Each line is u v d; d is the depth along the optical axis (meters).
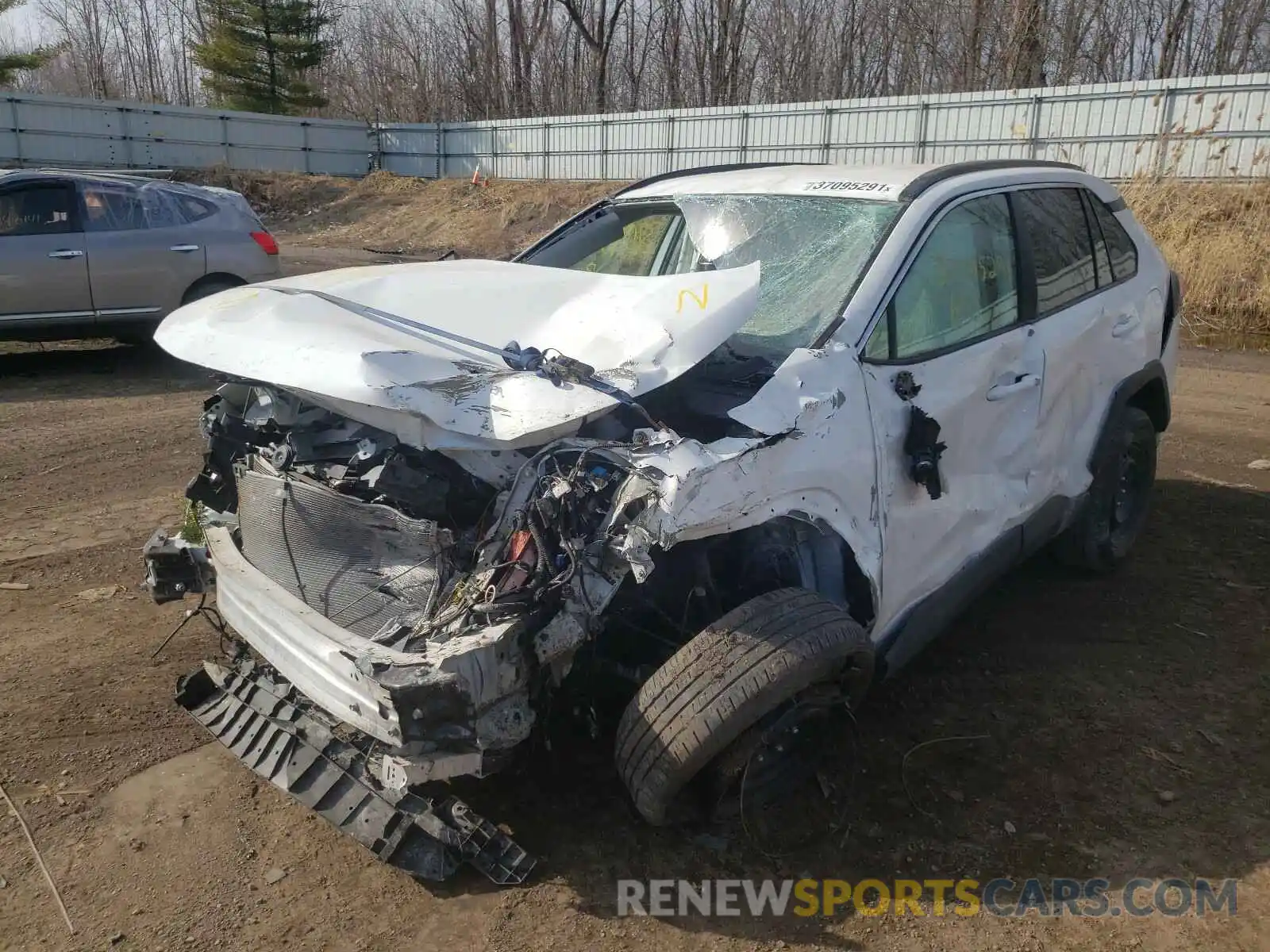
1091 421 4.39
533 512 2.61
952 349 3.49
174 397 8.45
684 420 3.00
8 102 28.44
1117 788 3.24
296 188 29.64
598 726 3.05
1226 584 4.80
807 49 33.00
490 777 3.17
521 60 39.81
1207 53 26.89
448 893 2.76
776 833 2.92
